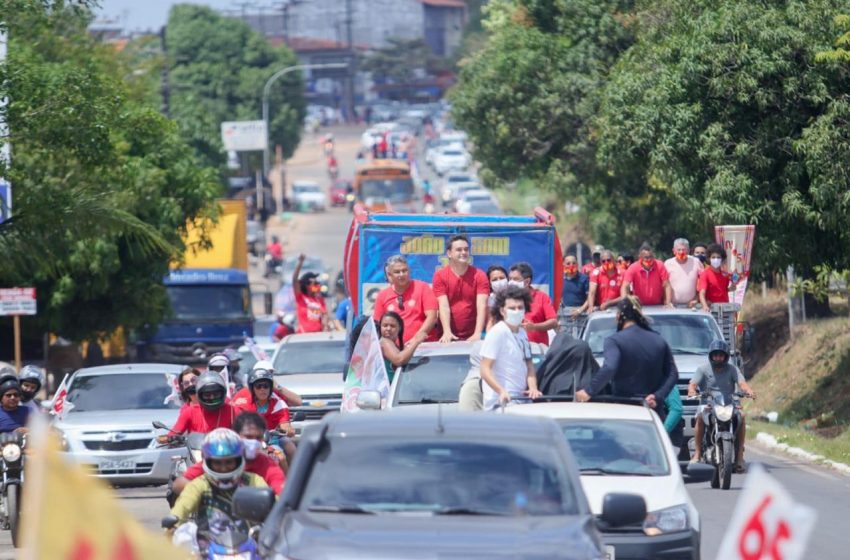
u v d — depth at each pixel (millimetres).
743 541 13484
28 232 63438
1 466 41938
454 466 21484
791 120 66375
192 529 23938
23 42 88750
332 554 19047
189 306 113062
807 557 35188
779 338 92625
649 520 29312
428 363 42812
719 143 67125
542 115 110875
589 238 150000
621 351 36938
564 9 110312
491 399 36500
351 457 21766
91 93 62531
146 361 112500
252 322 114312
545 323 46250
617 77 83375
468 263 48000
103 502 11414
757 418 76000
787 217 66062
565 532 19875
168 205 101500
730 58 65875
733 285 63188
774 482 13352
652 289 61844
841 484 49688
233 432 25078
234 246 128375
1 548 40875
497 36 119312
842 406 68438
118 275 100938
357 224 55312
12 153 63031
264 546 20391
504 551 19109
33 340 108438
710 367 50781
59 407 55344
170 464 52625
